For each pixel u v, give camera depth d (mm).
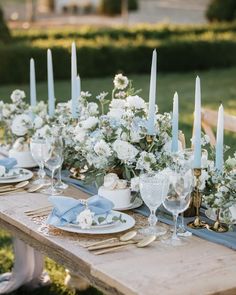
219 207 2178
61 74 10688
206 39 12289
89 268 1954
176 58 12031
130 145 2389
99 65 11125
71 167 2834
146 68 11742
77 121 2854
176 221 2143
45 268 3812
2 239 4316
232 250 2055
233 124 3213
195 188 2254
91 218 2180
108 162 2438
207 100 9109
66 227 2199
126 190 2422
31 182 2771
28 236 2322
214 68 12430
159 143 2512
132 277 1851
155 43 11812
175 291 1766
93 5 21141
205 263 1951
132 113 2494
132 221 2254
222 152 2324
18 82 10117
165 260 1971
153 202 2141
